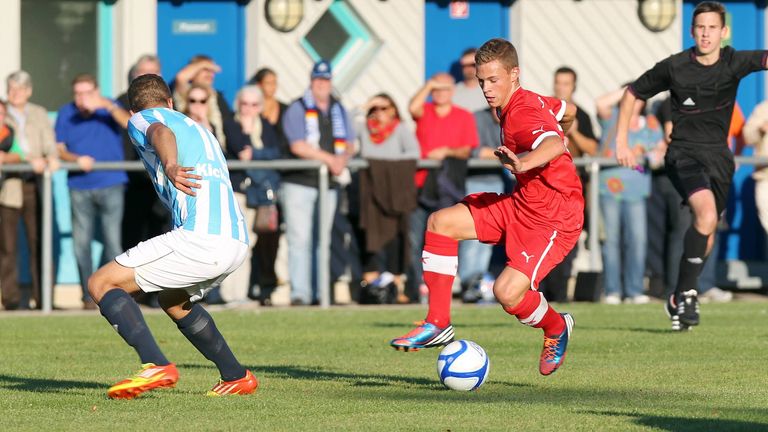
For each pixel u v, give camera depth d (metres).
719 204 29.61
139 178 38.59
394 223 38.91
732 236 46.25
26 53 43.28
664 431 15.58
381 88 45.41
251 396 19.02
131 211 38.91
